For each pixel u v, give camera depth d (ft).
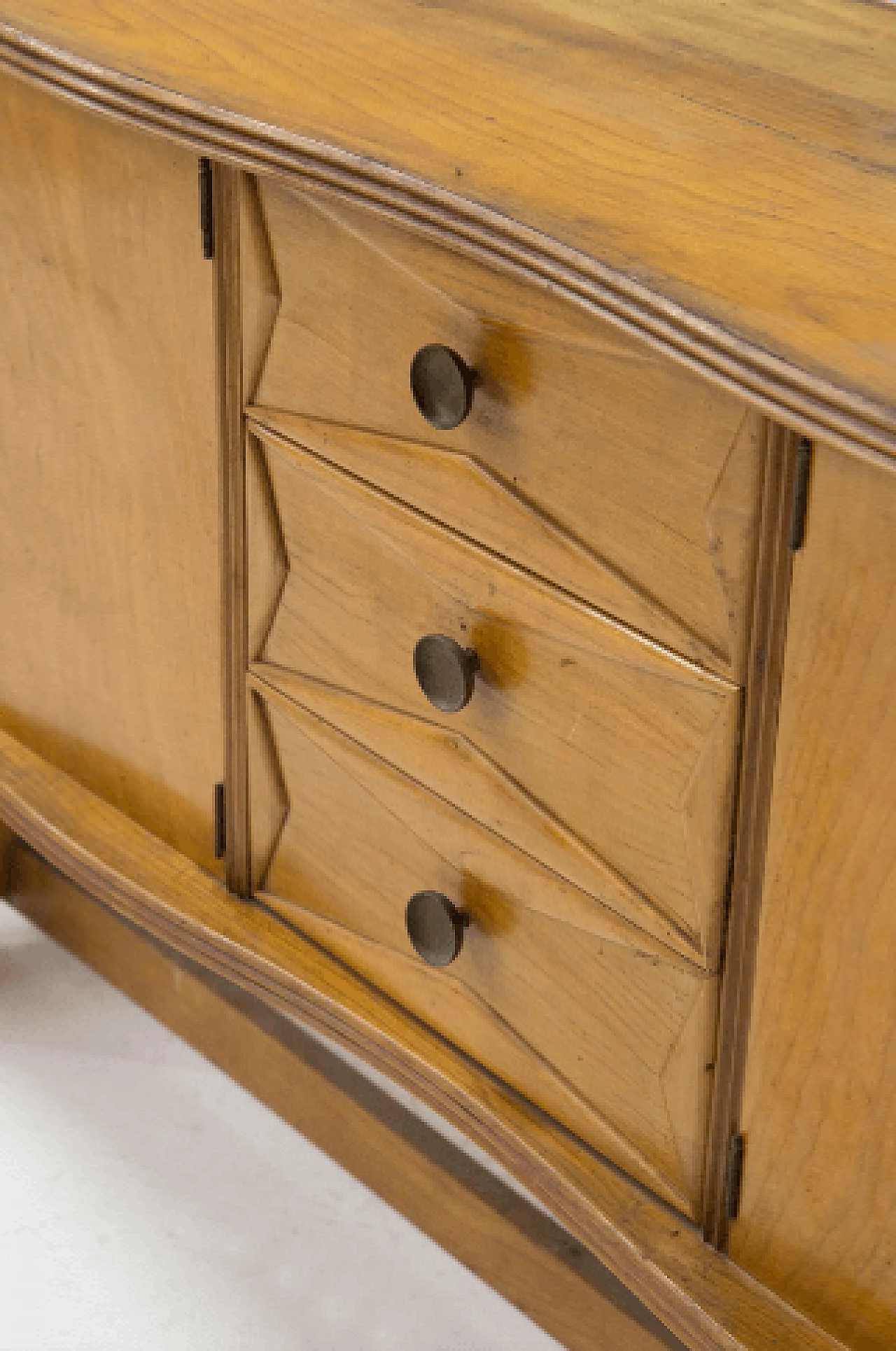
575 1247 5.04
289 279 4.37
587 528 3.91
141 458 5.03
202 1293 5.41
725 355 3.26
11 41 4.58
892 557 3.31
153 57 4.45
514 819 4.38
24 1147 5.88
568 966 4.41
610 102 4.32
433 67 4.47
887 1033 3.66
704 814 3.88
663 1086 4.25
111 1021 6.37
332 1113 5.58
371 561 4.50
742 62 4.67
